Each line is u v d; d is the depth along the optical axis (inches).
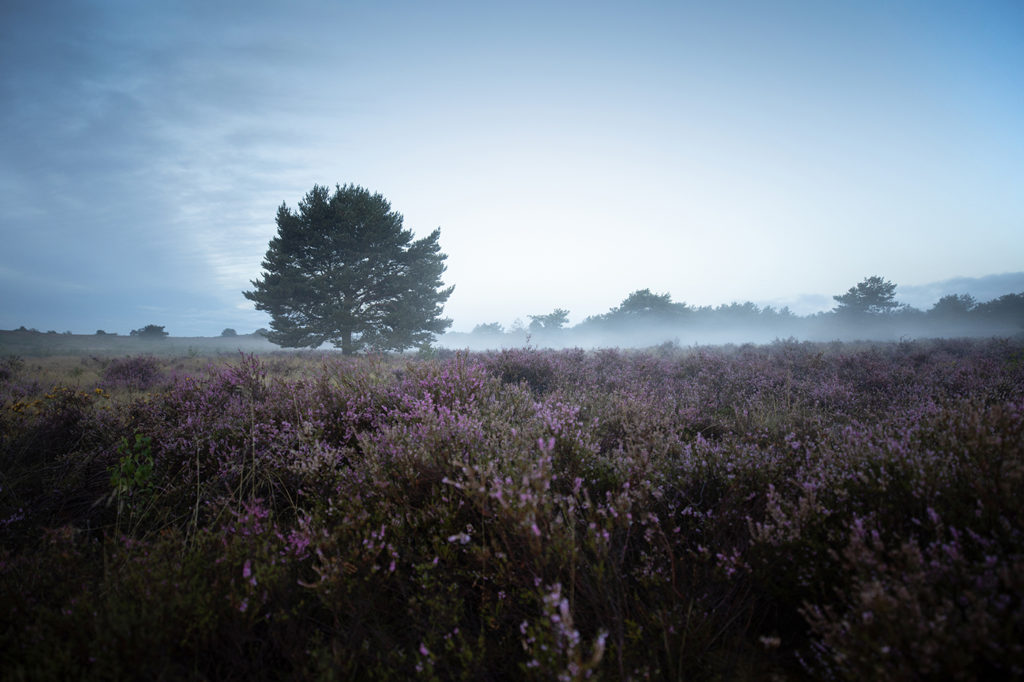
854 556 68.1
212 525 108.9
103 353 1258.0
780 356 436.5
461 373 195.6
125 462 126.0
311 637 73.8
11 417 196.5
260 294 1298.0
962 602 57.6
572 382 291.1
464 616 80.0
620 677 64.7
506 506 79.1
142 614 68.3
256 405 192.5
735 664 72.9
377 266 1422.2
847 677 56.4
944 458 89.2
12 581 83.7
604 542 81.3
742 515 96.3
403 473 109.4
